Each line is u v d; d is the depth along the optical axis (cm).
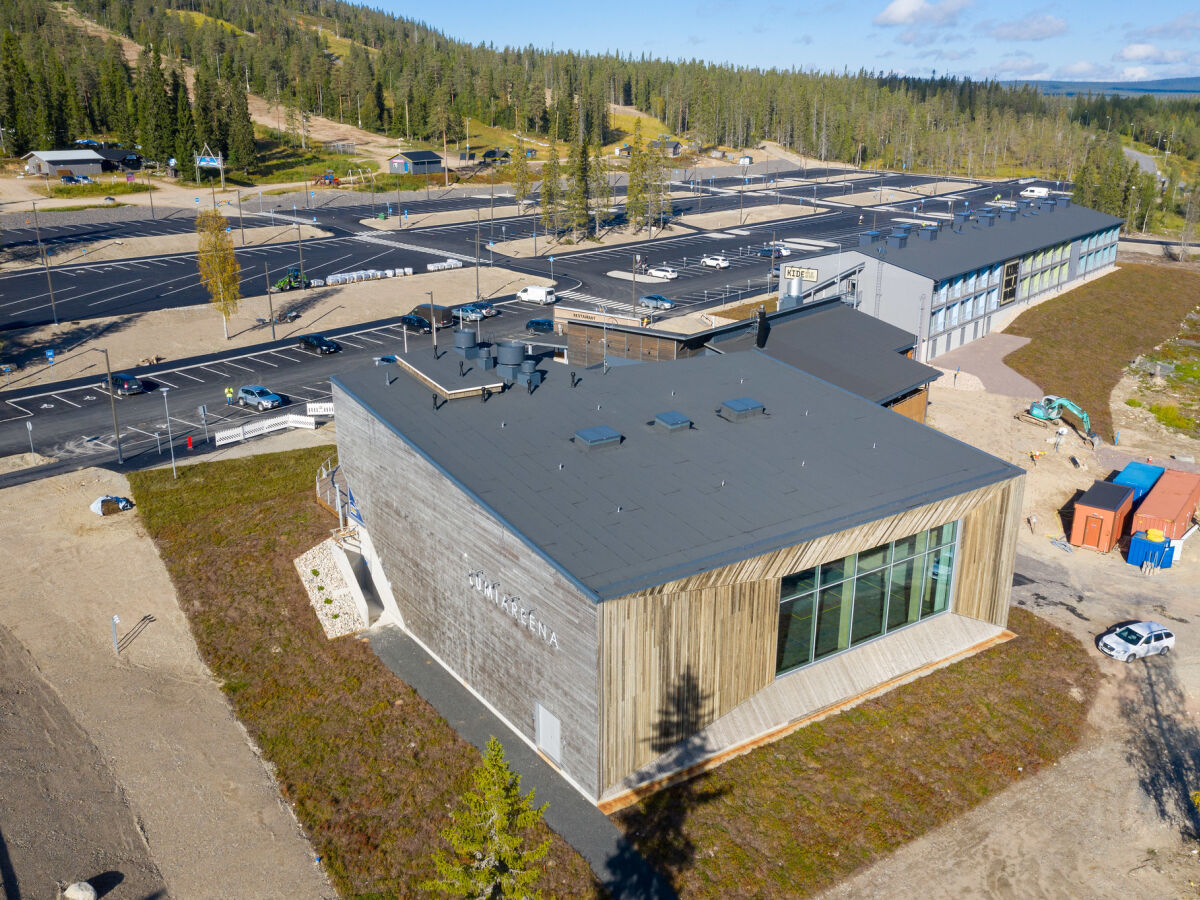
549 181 15562
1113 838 3166
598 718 3108
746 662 3525
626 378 4844
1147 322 10600
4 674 4016
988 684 3953
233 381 8106
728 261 13800
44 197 16112
